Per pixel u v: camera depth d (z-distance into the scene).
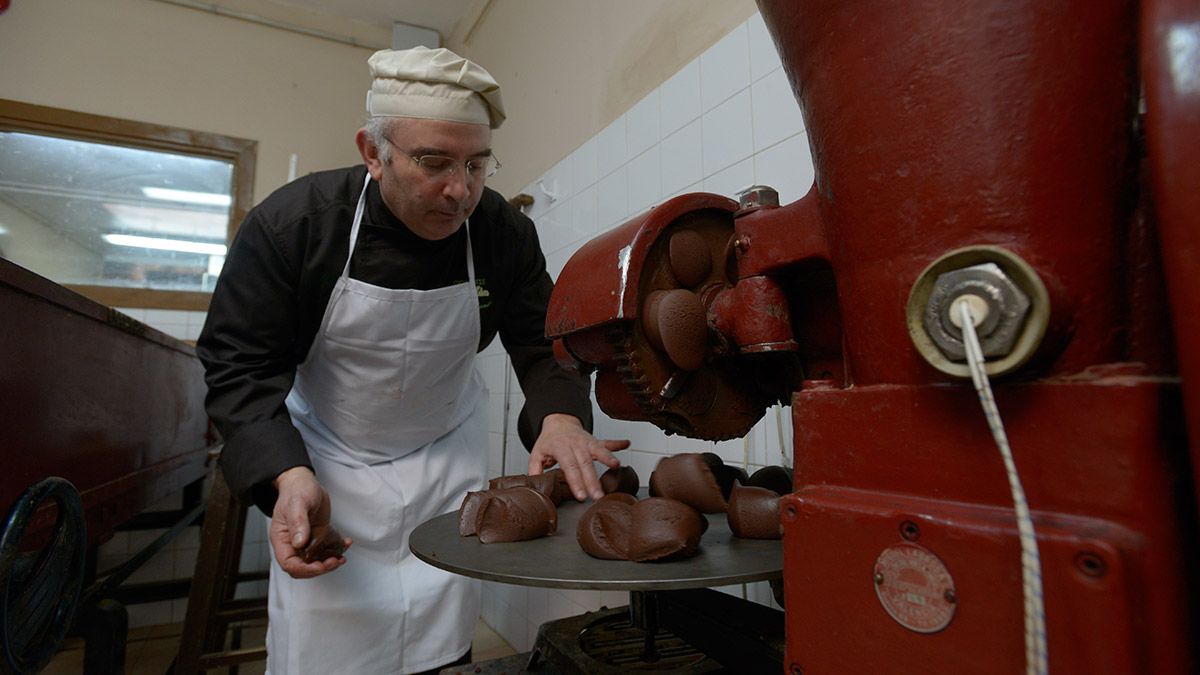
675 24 1.52
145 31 2.90
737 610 0.73
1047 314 0.30
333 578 1.30
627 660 0.80
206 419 2.29
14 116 2.63
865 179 0.40
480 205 1.30
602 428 1.70
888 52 0.38
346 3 3.12
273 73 3.11
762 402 0.72
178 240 2.94
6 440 0.91
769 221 0.55
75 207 2.79
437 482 1.48
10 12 2.68
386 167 1.06
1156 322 0.33
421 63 1.00
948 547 0.34
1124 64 0.33
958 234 0.35
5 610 0.74
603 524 0.65
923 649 0.35
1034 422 0.32
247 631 2.46
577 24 2.03
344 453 1.41
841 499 0.40
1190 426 0.27
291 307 1.17
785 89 1.17
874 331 0.40
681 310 0.61
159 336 1.67
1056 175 0.33
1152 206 0.33
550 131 2.17
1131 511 0.29
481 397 1.71
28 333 0.98
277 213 1.13
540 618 2.03
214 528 1.51
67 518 0.91
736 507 0.70
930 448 0.36
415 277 1.25
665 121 1.52
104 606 1.22
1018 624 0.31
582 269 0.69
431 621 1.41
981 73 0.35
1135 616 0.28
